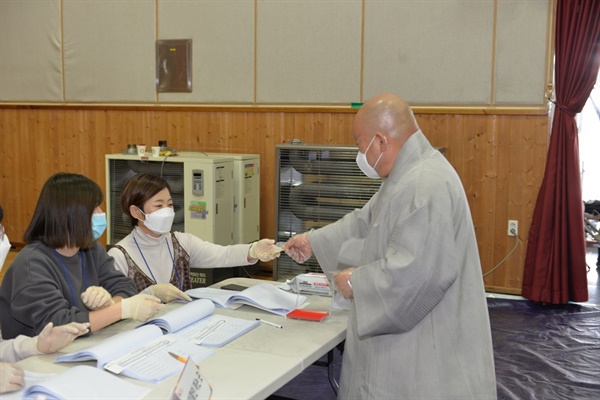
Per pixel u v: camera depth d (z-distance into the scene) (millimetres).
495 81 4699
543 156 4641
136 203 2508
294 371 1691
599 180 5758
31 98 6270
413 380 1824
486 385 1847
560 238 4473
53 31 6074
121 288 2229
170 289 2297
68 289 2057
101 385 1488
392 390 1844
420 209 1793
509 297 4738
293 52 5258
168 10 5629
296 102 5301
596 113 5520
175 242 2680
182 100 5695
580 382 3211
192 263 2748
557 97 4453
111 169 4969
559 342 3787
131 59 5820
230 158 4910
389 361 1849
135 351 1716
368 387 1874
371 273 1816
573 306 4512
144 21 5723
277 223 4613
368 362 1888
